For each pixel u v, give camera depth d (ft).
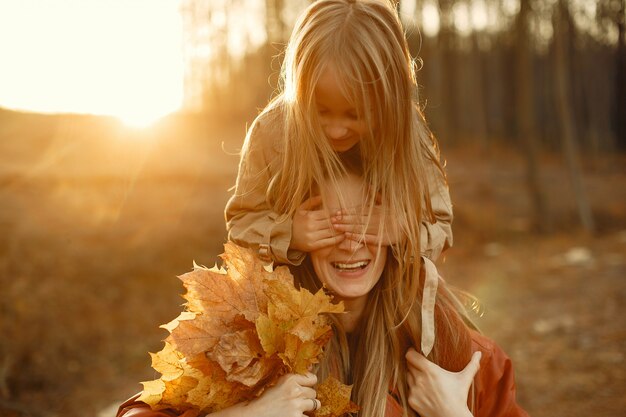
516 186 64.54
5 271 25.81
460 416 5.68
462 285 32.40
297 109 5.39
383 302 6.08
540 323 24.91
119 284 27.37
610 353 21.06
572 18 115.03
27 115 69.92
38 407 16.93
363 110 5.32
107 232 34.32
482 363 6.35
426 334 5.77
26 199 40.16
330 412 5.41
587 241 44.09
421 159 5.83
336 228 5.65
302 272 6.11
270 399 5.13
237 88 95.86
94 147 58.03
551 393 18.37
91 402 17.46
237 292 5.26
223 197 47.11
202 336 5.05
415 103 6.10
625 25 119.44
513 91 113.80
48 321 22.30
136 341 22.33
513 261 38.09
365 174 5.81
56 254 29.19
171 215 39.60
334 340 6.02
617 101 120.47
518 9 49.90
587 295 28.73
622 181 75.31
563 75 52.13
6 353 19.27
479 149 99.25
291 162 5.72
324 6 5.44
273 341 5.08
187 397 5.21
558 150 107.45
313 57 5.24
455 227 46.85
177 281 29.19
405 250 5.94
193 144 70.54
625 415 16.75
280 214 5.99
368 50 5.21
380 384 5.85
